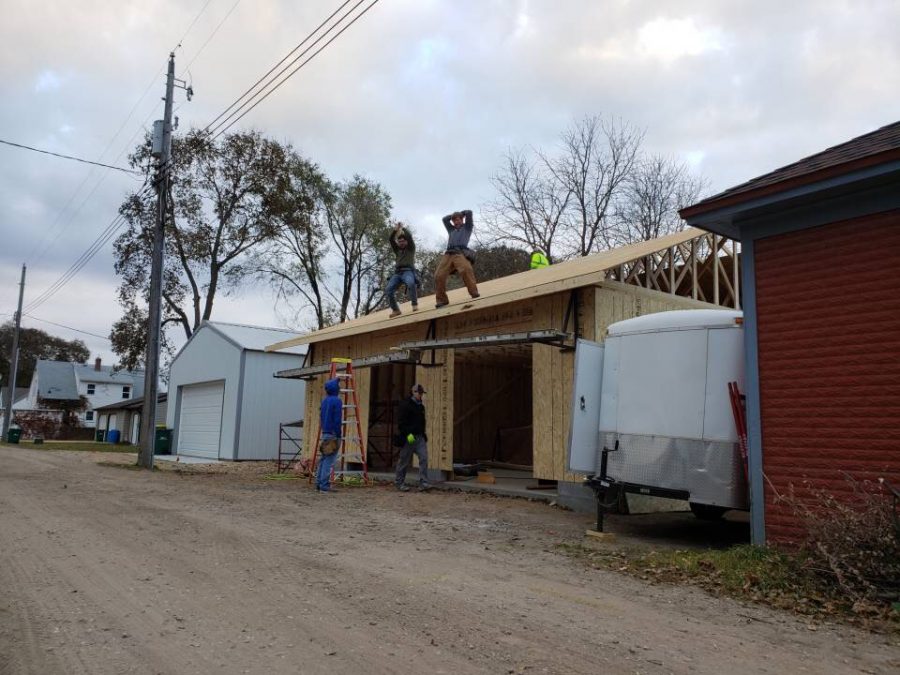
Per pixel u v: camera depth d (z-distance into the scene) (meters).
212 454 23.66
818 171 6.13
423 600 5.02
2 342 80.94
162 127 18.55
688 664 3.88
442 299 13.13
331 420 12.52
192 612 4.62
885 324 6.00
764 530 6.63
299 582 5.45
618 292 10.79
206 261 33.00
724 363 7.37
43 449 28.55
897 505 5.57
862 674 3.80
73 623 4.36
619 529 8.69
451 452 13.20
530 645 4.12
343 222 39.12
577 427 8.38
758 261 6.98
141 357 33.88
